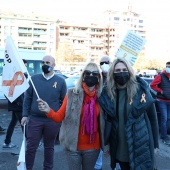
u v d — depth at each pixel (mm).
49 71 3928
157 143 2865
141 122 2738
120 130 2799
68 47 100062
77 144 2900
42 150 5727
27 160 3961
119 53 4969
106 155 3047
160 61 83500
